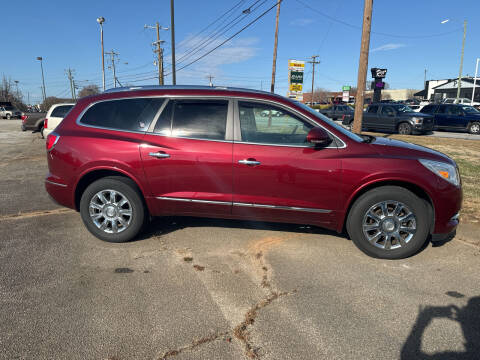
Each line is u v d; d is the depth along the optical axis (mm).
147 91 3771
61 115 10867
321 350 2164
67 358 2055
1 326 2328
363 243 3434
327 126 3432
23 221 4375
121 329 2326
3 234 3939
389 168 3258
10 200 5289
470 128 17484
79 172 3660
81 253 3475
